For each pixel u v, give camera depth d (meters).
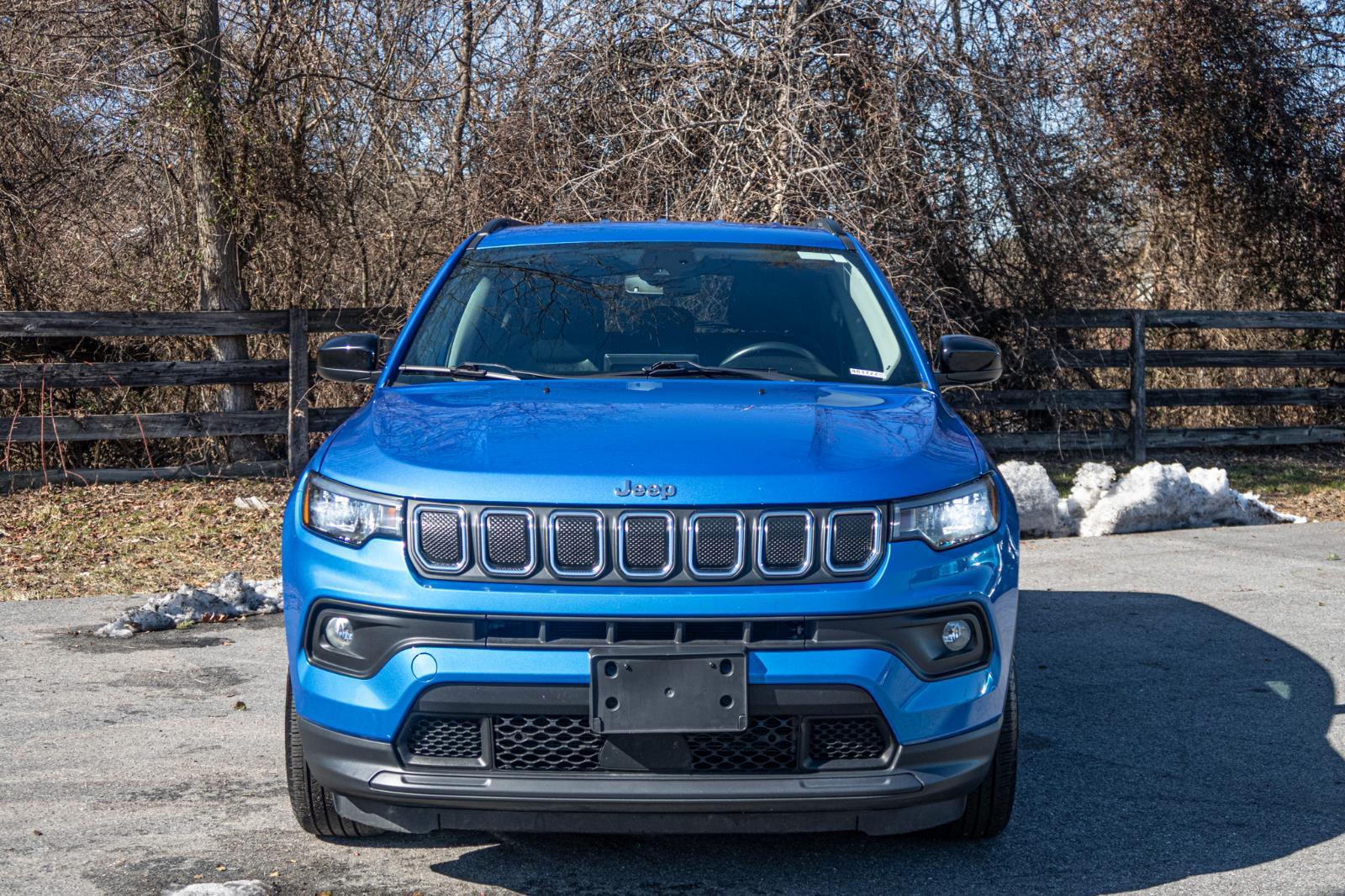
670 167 10.74
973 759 3.19
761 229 5.00
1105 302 13.54
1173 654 6.00
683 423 3.41
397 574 3.06
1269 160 15.27
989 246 12.97
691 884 3.38
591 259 4.68
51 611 6.95
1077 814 3.94
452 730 3.08
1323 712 5.05
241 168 12.23
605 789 2.98
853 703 3.02
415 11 12.91
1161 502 9.79
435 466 3.16
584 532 3.04
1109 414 14.43
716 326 4.37
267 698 5.25
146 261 13.04
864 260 4.79
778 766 3.06
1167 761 4.46
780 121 10.59
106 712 5.03
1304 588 7.49
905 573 3.09
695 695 2.97
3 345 11.91
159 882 3.36
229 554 8.79
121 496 10.98
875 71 11.27
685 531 3.03
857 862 3.54
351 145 13.12
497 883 3.38
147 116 11.91
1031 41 12.41
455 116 13.73
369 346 4.45
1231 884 3.39
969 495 3.28
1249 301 16.09
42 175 12.01
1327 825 3.84
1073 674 5.64
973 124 12.09
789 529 3.06
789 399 3.76
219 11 12.09
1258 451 14.80
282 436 12.83
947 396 13.26
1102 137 13.78
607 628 2.99
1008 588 3.31
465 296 4.52
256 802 4.02
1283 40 15.25
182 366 11.78
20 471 11.47
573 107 11.61
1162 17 14.70
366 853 3.59
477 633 3.01
